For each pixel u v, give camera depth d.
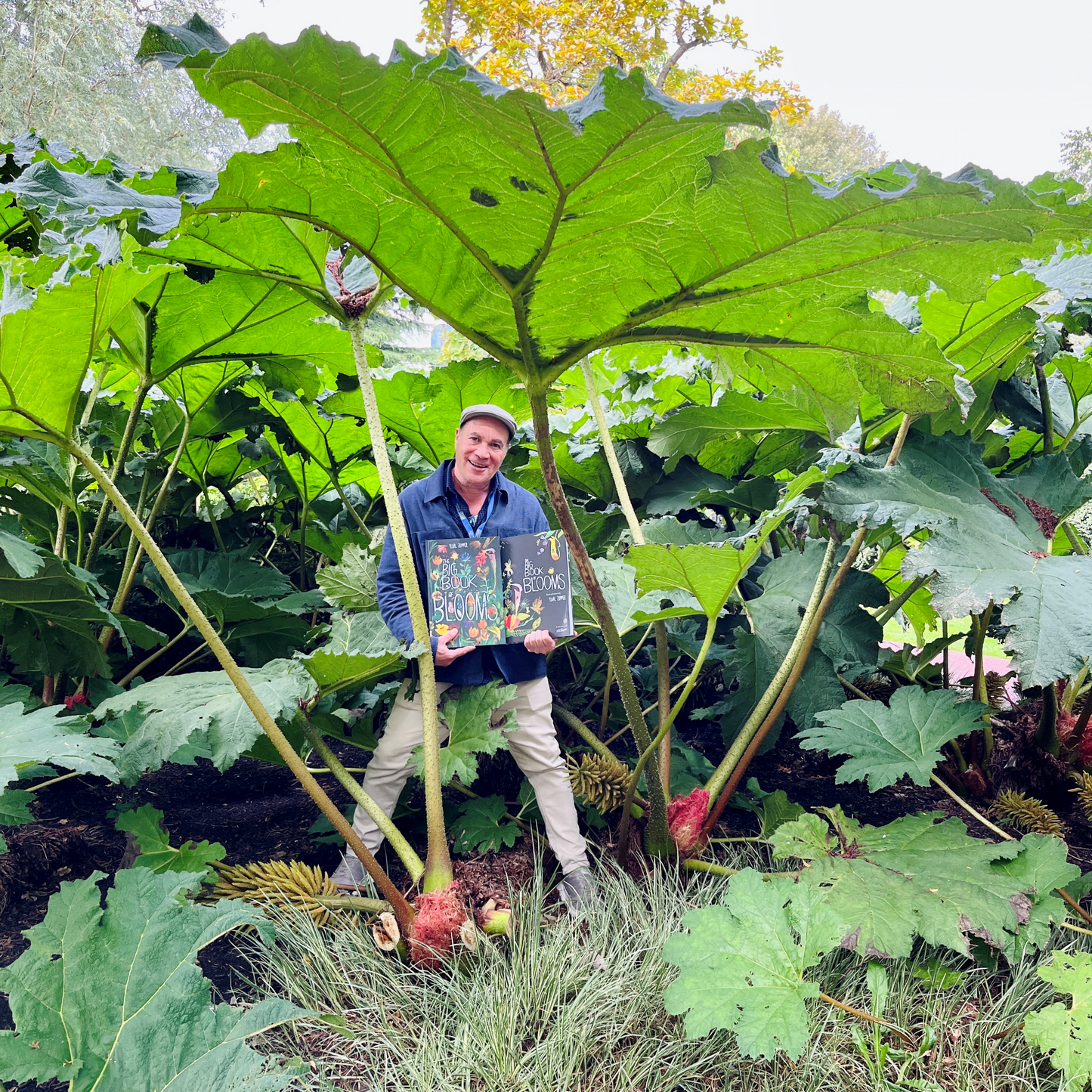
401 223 1.79
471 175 1.60
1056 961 1.76
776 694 2.68
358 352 2.25
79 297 1.66
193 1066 1.45
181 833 2.77
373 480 3.85
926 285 1.91
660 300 1.94
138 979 1.56
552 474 2.09
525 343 2.00
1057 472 2.62
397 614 2.29
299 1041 1.84
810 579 2.85
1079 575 2.21
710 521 3.85
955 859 2.10
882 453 2.86
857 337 2.06
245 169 1.65
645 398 3.68
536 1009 1.90
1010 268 1.82
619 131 1.44
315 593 3.14
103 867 2.53
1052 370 3.23
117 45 15.48
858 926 1.90
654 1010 1.90
